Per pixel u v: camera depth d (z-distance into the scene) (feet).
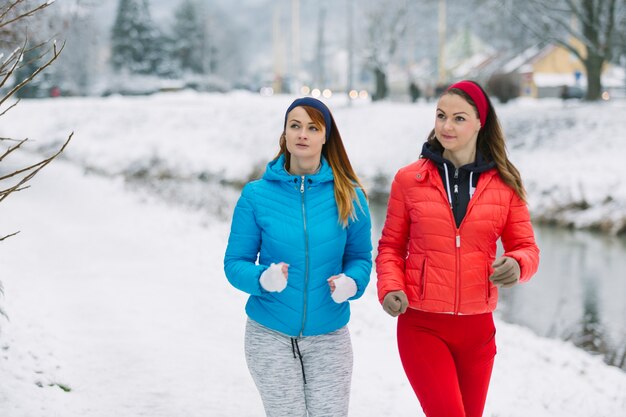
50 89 200.54
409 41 177.88
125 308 24.56
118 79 239.30
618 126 89.81
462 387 12.67
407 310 12.54
